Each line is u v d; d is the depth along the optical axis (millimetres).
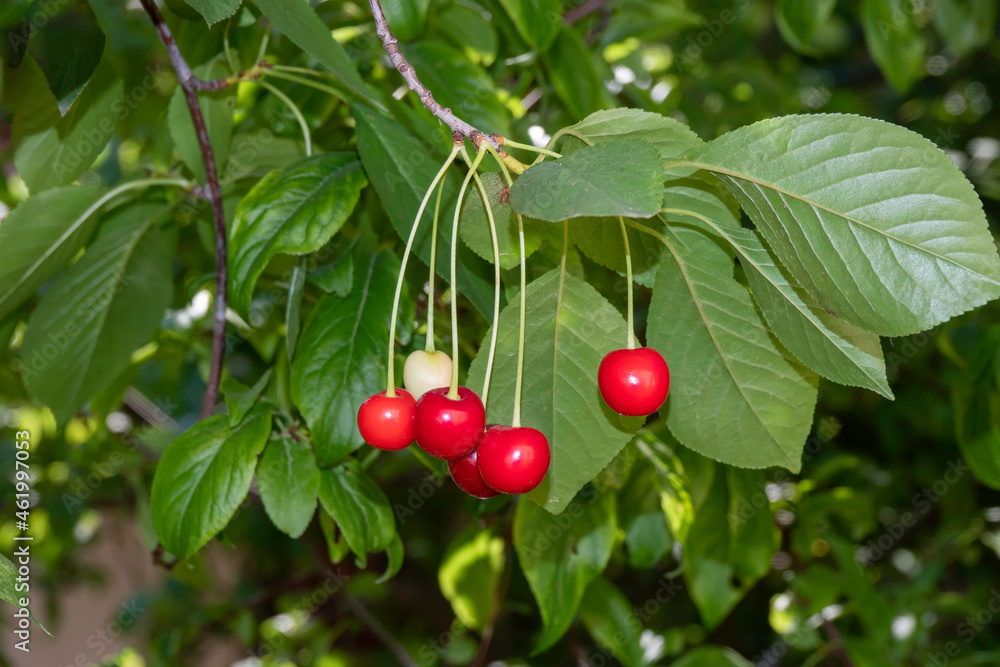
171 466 544
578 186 434
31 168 601
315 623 1096
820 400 1086
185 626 963
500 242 500
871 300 460
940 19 1002
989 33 1005
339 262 564
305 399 538
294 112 603
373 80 646
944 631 1106
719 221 499
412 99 603
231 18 582
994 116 1345
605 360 474
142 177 656
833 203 460
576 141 493
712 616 704
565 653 1111
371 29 616
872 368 474
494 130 600
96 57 515
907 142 453
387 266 570
